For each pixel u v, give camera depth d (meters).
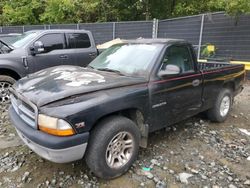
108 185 3.18
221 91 5.18
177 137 4.58
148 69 3.70
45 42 7.06
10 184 3.18
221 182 3.34
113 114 3.33
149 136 4.58
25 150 3.99
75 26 16.25
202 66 5.70
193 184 3.27
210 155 4.01
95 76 3.58
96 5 20.23
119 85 3.32
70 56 7.46
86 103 2.92
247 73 9.83
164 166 3.62
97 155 3.05
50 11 21.64
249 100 7.38
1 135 4.54
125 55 4.18
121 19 20.61
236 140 4.60
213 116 5.21
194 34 11.39
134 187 3.16
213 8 16.69
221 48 10.52
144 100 3.50
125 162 3.36
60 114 2.75
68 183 3.20
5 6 23.03
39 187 3.13
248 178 3.45
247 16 9.50
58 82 3.36
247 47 9.69
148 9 19.08
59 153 2.79
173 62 4.09
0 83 6.21
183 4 18.42
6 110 5.79
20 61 6.46
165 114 3.89
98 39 15.44
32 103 2.97
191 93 4.32
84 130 2.88
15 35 8.02
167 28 12.51
